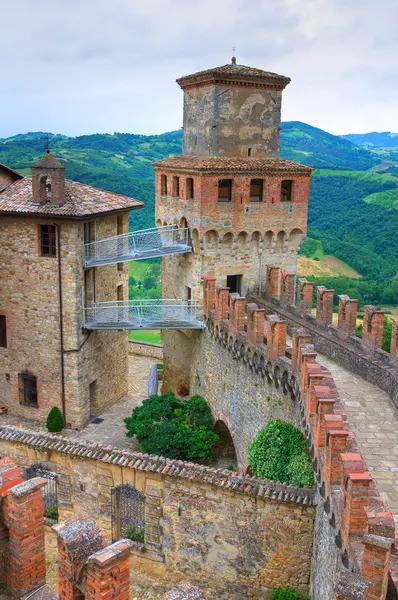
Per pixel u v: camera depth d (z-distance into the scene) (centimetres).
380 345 2539
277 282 3625
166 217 3966
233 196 3519
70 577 1055
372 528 1211
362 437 1927
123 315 3547
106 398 3928
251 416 2847
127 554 1032
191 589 998
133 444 3419
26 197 3453
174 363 4103
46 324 3519
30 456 2520
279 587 2073
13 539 1155
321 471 1698
